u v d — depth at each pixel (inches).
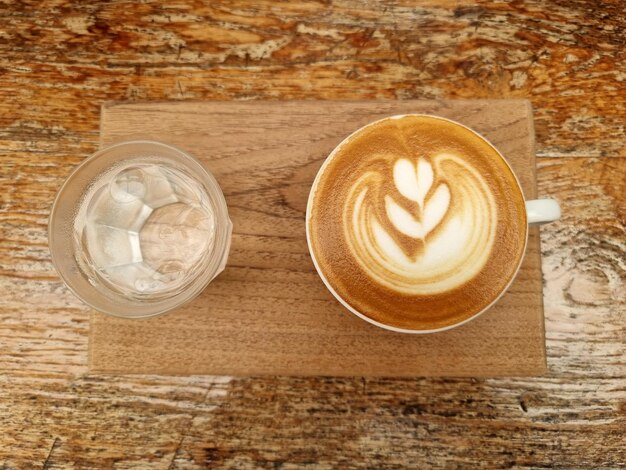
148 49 9.8
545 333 8.9
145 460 9.2
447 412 9.2
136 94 9.7
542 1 9.9
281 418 9.2
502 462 9.2
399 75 9.8
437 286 7.5
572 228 9.5
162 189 8.6
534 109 9.6
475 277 7.5
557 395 9.3
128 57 9.8
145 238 8.5
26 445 9.2
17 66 9.8
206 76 9.8
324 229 7.6
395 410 9.2
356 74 9.8
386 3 9.9
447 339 8.3
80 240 8.0
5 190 9.5
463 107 8.7
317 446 9.2
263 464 9.2
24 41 9.8
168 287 8.3
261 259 8.4
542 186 9.5
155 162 8.3
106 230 8.3
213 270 7.7
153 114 8.7
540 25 9.8
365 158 7.8
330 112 8.7
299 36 9.9
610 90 9.7
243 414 9.2
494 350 8.3
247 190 8.5
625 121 9.6
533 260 8.4
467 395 9.3
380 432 9.2
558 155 9.6
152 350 8.3
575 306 9.4
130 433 9.2
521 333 8.3
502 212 7.6
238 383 9.3
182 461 9.2
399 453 9.2
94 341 8.3
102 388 9.3
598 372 9.3
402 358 8.3
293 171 8.5
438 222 7.6
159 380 9.3
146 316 7.4
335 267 7.6
